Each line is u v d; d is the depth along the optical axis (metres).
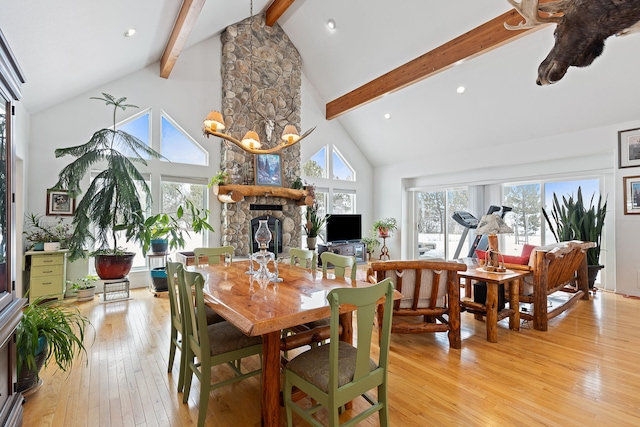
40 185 4.43
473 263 4.13
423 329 2.87
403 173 7.63
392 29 4.86
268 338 1.60
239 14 5.45
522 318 3.40
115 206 4.31
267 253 2.43
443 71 4.96
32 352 1.96
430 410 1.94
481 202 6.35
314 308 1.60
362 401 2.07
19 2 2.30
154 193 5.29
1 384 1.56
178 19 4.07
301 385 1.54
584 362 2.57
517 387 2.20
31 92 3.76
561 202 5.42
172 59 4.74
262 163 6.00
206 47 5.80
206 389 1.74
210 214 5.79
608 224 4.95
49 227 4.46
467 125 5.87
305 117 7.03
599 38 1.60
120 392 2.13
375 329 3.31
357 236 7.40
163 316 3.72
